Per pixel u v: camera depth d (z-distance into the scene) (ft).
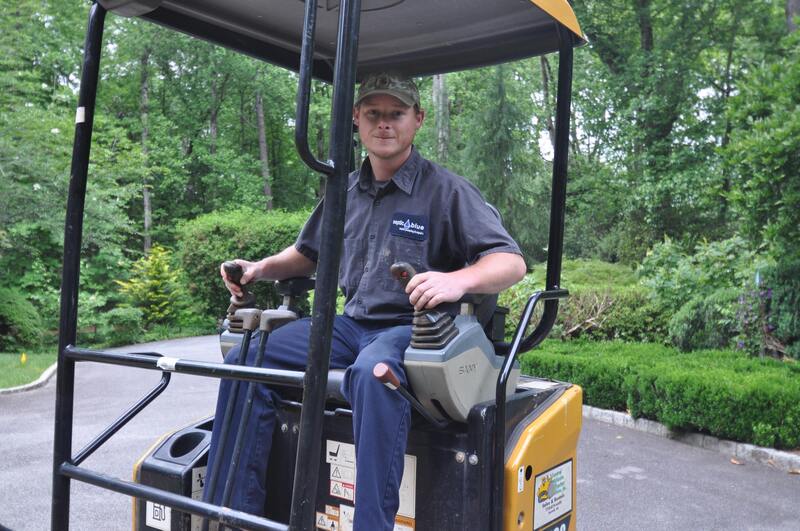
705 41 66.03
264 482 7.64
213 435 7.52
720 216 56.95
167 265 56.90
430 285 6.62
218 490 7.35
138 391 28.37
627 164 68.13
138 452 18.88
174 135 95.25
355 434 6.63
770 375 20.85
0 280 47.80
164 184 86.58
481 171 53.67
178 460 8.19
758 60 55.88
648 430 22.21
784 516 14.70
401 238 7.91
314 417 5.41
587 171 72.95
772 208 25.23
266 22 8.93
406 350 6.63
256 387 7.56
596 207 69.77
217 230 60.18
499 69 53.52
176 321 56.18
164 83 95.66
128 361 6.81
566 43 8.35
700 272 32.07
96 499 15.40
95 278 55.11
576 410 8.27
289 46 9.71
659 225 59.06
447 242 7.88
